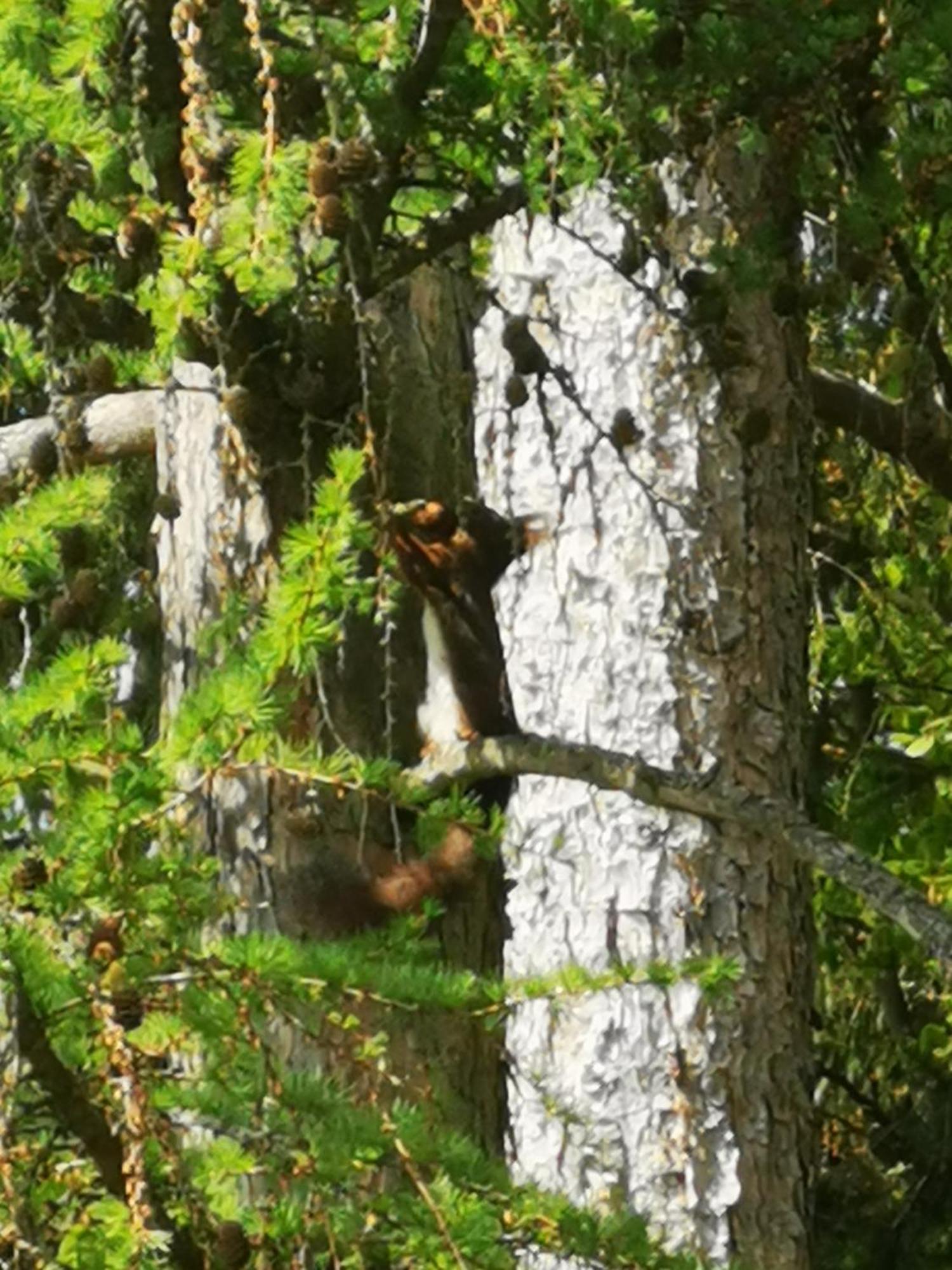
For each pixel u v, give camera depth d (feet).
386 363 28.94
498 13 25.26
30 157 27.96
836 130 30.30
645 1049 42.98
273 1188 23.32
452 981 25.38
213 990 23.48
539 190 28.43
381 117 27.30
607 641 44.73
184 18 23.98
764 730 43.96
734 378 43.83
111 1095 22.77
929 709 54.39
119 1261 22.09
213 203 24.31
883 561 56.49
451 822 25.75
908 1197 55.31
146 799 22.99
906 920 34.71
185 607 32.19
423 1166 23.76
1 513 27.71
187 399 32.55
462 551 34.06
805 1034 43.73
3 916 23.08
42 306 29.78
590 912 44.19
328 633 23.26
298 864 29.91
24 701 24.02
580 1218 24.75
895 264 34.17
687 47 28.91
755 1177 42.57
